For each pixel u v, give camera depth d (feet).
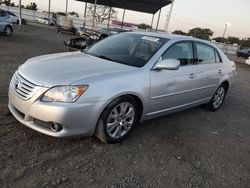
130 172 11.32
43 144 12.29
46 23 151.64
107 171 11.14
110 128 12.80
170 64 13.84
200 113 20.24
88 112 11.65
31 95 11.49
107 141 12.90
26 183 9.75
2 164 10.54
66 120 11.27
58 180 10.14
